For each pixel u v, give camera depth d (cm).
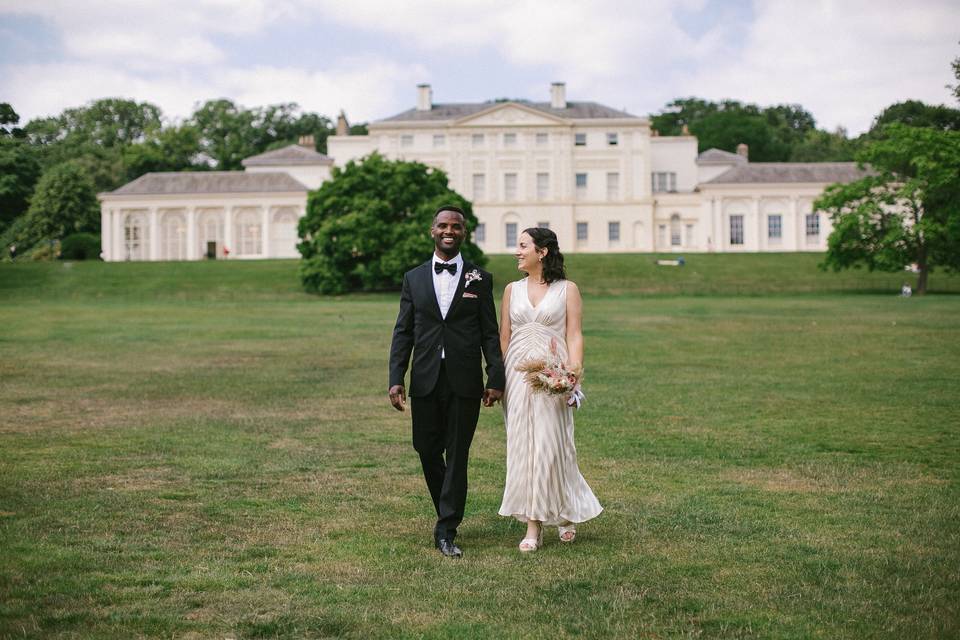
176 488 840
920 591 560
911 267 6109
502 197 8506
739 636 491
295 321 3209
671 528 707
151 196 8031
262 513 753
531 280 722
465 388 677
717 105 12694
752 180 8231
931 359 1903
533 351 695
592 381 1605
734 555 636
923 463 944
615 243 8569
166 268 6091
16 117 7750
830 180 8212
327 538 684
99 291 5275
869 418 1220
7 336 2597
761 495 810
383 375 1731
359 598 552
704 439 1077
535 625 507
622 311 3600
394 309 3934
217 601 545
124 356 2075
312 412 1298
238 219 8088
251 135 11888
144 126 12075
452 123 8438
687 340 2377
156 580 582
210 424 1196
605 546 665
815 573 596
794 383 1567
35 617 516
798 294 5119
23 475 888
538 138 8462
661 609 532
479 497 821
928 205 5247
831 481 862
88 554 636
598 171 8544
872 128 12156
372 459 977
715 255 6888
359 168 5425
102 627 503
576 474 694
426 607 536
